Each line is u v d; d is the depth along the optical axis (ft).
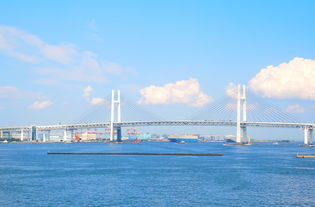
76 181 261.44
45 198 203.00
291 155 593.01
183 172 316.19
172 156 532.73
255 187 239.50
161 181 262.47
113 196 208.54
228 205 189.67
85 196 208.33
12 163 401.90
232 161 442.09
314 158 513.45
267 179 276.21
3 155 551.18
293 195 214.69
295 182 262.06
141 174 301.43
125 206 185.88
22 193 216.13
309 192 224.12
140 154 573.33
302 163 418.92
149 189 229.86
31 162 414.82
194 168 350.84
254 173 312.91
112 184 248.32
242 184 250.98
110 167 357.20
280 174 307.37
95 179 271.49
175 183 253.44
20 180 265.95
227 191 224.94
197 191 224.33
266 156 556.92
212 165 383.45
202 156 539.70
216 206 187.32
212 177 285.02
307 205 191.21
